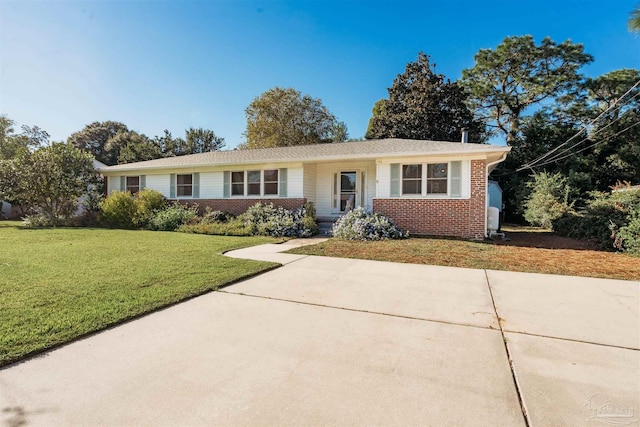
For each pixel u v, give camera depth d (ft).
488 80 82.38
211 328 11.04
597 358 9.06
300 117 106.11
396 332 10.84
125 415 6.59
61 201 50.24
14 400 7.02
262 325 11.34
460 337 10.46
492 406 6.93
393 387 7.64
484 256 24.36
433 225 35.63
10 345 9.38
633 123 61.98
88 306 12.66
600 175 64.08
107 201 47.11
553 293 15.31
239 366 8.56
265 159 43.78
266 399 7.16
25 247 26.99
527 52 75.92
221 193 48.21
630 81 62.75
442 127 77.36
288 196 43.98
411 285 16.63
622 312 12.75
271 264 20.92
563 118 75.00
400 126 78.54
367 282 17.17
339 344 9.91
